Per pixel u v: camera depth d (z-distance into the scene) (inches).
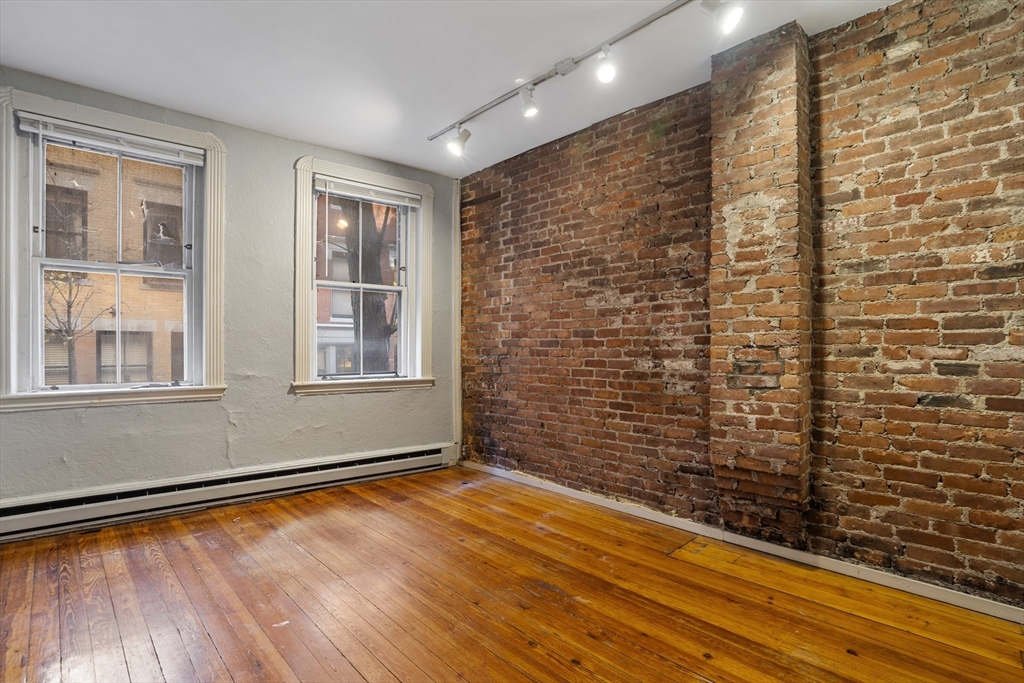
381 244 170.7
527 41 102.1
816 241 98.5
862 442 93.0
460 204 186.7
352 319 163.6
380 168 166.4
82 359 120.1
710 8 85.0
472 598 86.5
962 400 83.1
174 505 127.0
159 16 93.2
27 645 71.9
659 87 119.3
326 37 100.3
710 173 114.6
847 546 95.0
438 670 67.3
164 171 131.1
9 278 109.6
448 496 144.6
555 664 68.8
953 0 84.1
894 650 72.3
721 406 103.3
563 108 130.1
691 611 82.7
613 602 85.4
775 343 95.3
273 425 143.6
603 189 136.8
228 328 136.2
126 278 125.9
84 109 117.3
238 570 96.3
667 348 122.0
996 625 78.1
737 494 105.3
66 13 92.0
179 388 127.4
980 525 81.6
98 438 118.1
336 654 70.6
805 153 96.6
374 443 163.3
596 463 137.8
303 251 149.6
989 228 80.7
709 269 113.7
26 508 109.6
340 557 102.5
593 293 138.9
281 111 131.3
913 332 87.9
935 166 85.7
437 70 112.5
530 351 157.5
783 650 72.4
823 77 97.7
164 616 80.0
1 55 105.5
